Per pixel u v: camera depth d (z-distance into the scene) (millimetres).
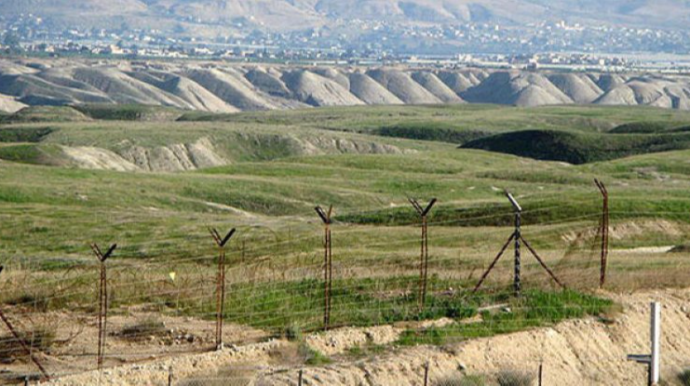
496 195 125625
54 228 76125
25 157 166875
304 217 91062
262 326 36844
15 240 70438
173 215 87312
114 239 70812
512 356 35406
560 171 149125
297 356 33281
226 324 37062
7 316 37688
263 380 30594
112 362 32438
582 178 140375
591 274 46594
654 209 89812
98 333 35406
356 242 66625
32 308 39156
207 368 31766
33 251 64938
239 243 65562
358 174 146750
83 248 66750
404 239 68750
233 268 48656
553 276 43281
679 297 43406
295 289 42281
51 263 53688
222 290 36375
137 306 39406
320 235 68938
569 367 35844
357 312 38375
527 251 61344
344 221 88750
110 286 42344
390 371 32594
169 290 41406
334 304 39750
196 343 34750
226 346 34125
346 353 34438
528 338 36562
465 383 32219
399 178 140000
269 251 60781
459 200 110875
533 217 89000
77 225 77812
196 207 111500
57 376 30672
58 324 36656
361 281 44062
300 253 57031
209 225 77188
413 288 42938
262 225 76062
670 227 84062
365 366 32625
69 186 113312
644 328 39406
